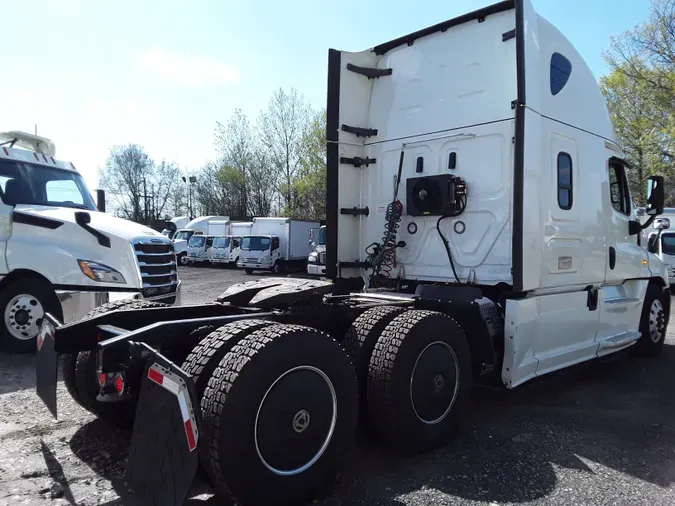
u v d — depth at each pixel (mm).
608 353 6035
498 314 4691
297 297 3902
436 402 3955
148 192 59781
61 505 3025
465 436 4270
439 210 5141
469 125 5094
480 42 5059
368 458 3781
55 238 6871
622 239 6371
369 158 5977
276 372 2852
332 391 3172
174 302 7730
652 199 6605
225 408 2658
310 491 3039
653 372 6559
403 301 4699
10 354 6855
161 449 2650
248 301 4238
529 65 4586
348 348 3900
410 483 3391
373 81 6004
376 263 5707
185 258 33719
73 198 8297
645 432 4434
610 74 23703
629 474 3605
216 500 3119
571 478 3520
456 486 3361
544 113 4938
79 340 3764
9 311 6902
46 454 3723
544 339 4930
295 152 41625
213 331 3318
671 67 21859
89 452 3762
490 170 4922
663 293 7586
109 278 6789
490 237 4902
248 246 26359
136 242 6973
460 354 4156
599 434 4371
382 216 5824
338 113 5773
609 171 6105
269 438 2830
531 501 3182
